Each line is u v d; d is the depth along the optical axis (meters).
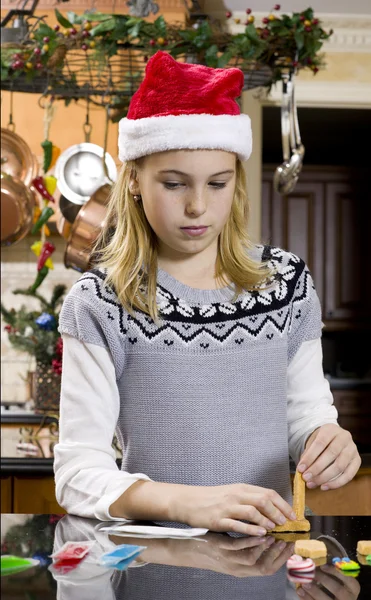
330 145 5.66
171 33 2.26
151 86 1.17
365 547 0.88
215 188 1.15
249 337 1.23
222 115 1.14
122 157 1.22
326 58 4.02
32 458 2.27
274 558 0.86
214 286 1.26
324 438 1.14
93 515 1.05
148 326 1.20
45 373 2.93
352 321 5.87
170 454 1.19
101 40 2.25
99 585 0.76
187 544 0.92
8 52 2.31
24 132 3.41
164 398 1.19
